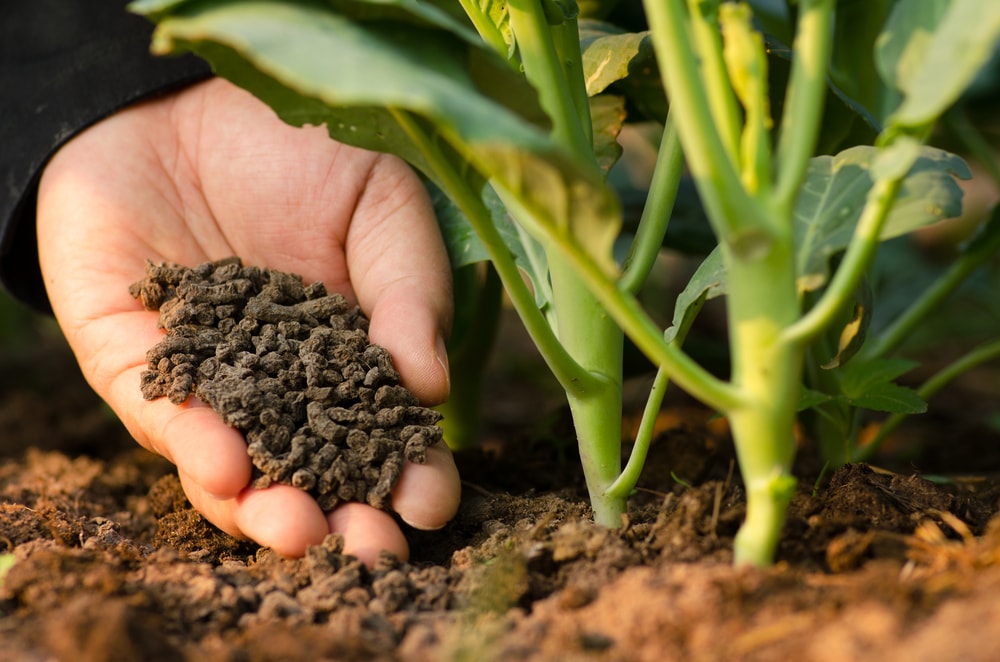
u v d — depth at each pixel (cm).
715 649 44
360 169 57
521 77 46
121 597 47
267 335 52
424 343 53
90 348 55
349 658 45
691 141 44
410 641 46
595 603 46
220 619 47
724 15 44
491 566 48
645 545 48
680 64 44
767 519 46
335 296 54
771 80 55
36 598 47
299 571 49
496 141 43
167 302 54
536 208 44
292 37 44
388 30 45
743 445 45
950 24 45
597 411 50
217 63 47
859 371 53
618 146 56
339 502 50
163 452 52
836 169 50
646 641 45
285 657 45
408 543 51
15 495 57
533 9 49
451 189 47
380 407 51
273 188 57
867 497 49
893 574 45
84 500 58
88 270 56
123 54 58
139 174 58
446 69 45
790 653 44
